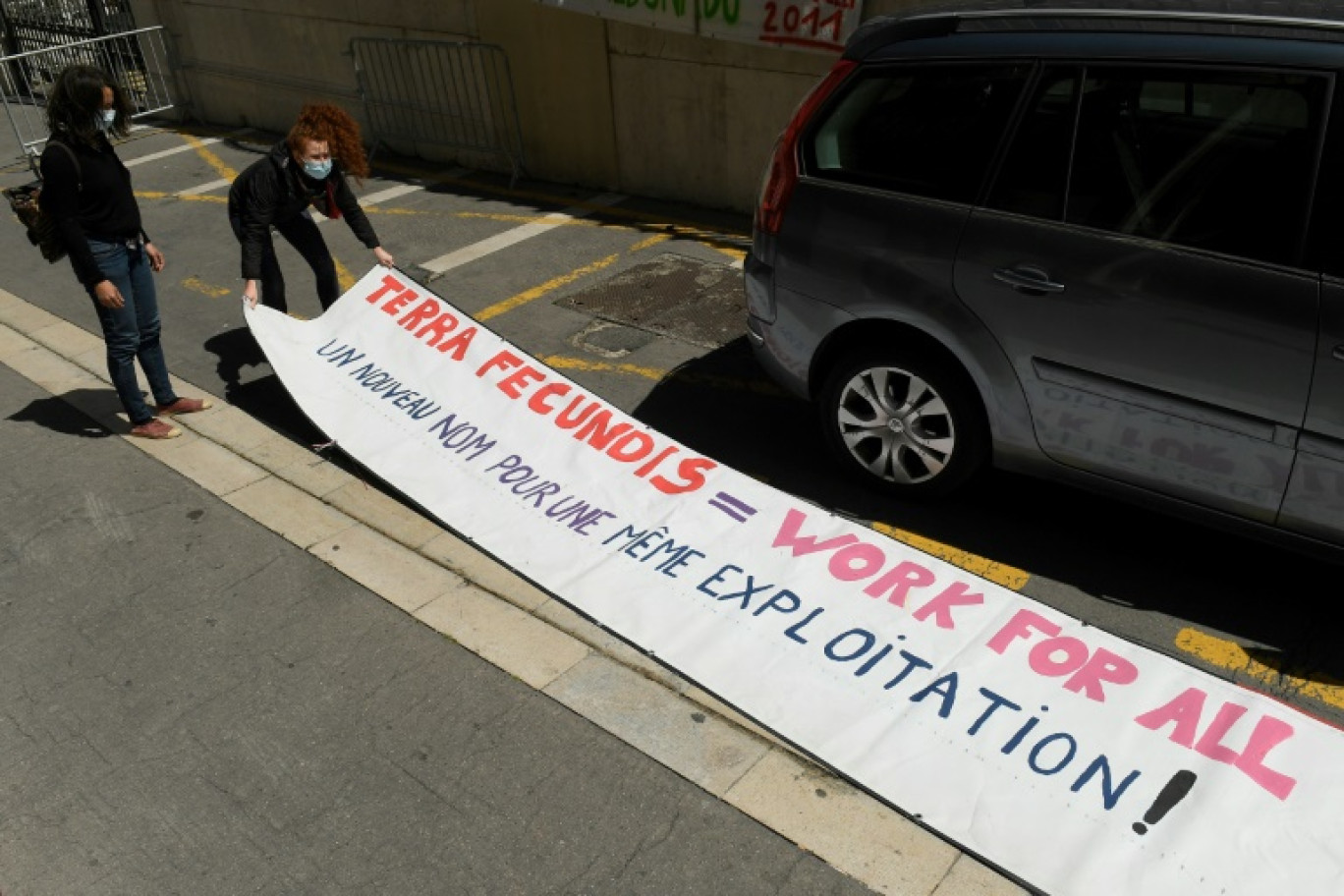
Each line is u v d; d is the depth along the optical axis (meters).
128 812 3.66
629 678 4.06
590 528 4.70
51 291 8.04
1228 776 3.34
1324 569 4.36
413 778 3.71
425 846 3.47
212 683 4.19
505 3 9.09
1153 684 3.64
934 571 4.20
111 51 13.54
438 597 4.54
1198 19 3.84
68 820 3.65
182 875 3.43
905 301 4.44
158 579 4.79
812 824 3.45
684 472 4.89
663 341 6.58
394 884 3.36
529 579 4.51
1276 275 3.63
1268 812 3.23
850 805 3.50
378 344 5.88
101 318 5.50
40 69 14.59
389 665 4.21
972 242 4.22
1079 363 4.09
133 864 3.48
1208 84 3.79
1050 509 4.80
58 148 5.05
